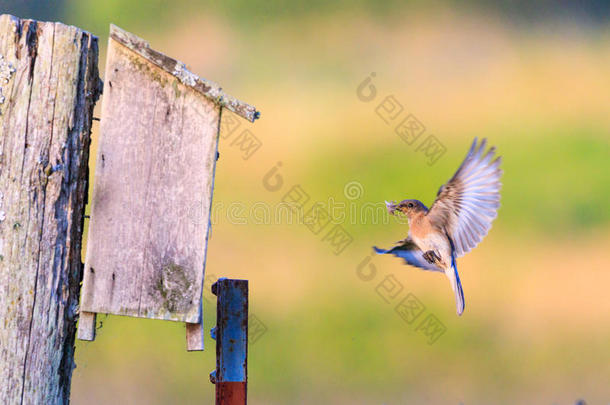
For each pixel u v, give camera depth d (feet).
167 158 21.17
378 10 86.28
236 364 19.43
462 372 46.68
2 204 19.84
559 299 54.19
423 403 45.11
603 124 73.92
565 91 78.64
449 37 84.84
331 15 84.28
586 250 60.23
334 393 45.24
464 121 71.97
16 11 79.41
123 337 47.42
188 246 21.11
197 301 20.99
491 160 21.49
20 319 19.79
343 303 51.83
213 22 82.12
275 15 83.46
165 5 82.33
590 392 45.62
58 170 20.13
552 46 86.17
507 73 79.46
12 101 20.01
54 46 20.21
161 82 21.16
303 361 48.29
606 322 51.93
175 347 46.32
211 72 76.84
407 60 79.92
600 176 69.00
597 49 83.10
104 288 20.89
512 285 56.03
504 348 49.98
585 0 87.45
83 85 20.57
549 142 70.90
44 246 20.02
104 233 20.95
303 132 66.69
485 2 85.56
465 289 55.26
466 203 21.79
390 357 48.32
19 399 19.69
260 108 71.20
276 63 78.64
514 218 64.54
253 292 51.55
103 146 21.03
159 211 21.15
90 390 42.42
